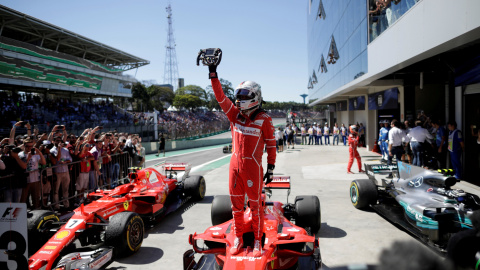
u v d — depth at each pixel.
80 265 3.80
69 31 25.56
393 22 9.45
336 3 19.88
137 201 6.34
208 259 3.95
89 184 8.62
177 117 51.28
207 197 8.77
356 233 5.61
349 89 16.86
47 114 24.22
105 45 30.00
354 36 14.73
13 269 3.29
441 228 4.47
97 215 5.09
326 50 24.84
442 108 14.09
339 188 9.23
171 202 7.64
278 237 3.55
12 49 20.75
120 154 10.19
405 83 13.39
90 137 8.49
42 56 23.16
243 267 2.97
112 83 32.88
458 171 8.94
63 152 7.59
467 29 5.75
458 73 8.44
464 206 4.43
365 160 14.73
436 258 1.01
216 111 75.19
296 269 3.74
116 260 4.81
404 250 1.02
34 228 4.68
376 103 16.62
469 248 2.98
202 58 3.27
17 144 7.82
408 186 5.75
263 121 3.32
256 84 3.35
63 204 7.70
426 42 7.30
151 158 21.33
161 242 5.54
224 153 24.52
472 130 9.60
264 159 16.61
